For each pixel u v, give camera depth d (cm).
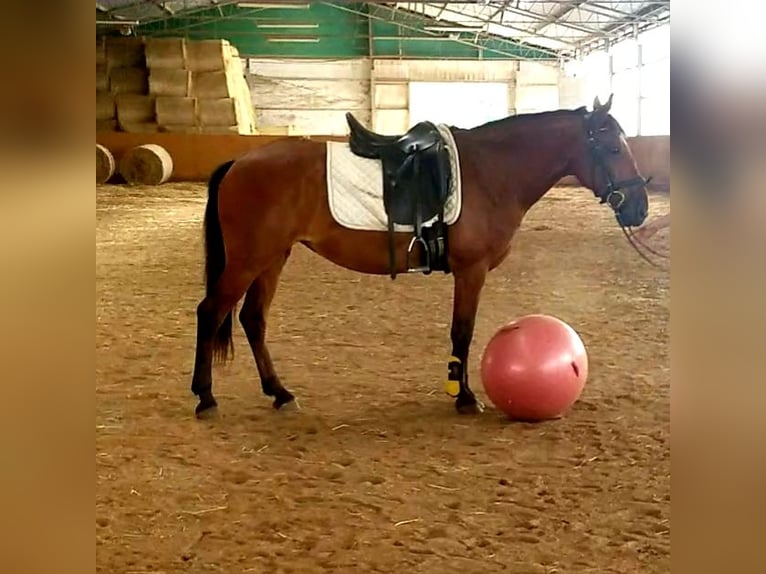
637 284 691
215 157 1561
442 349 505
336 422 369
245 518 272
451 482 299
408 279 735
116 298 655
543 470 310
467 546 251
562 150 381
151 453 331
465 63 2119
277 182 359
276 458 326
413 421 370
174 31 2042
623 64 1994
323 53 2078
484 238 370
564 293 663
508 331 375
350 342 524
